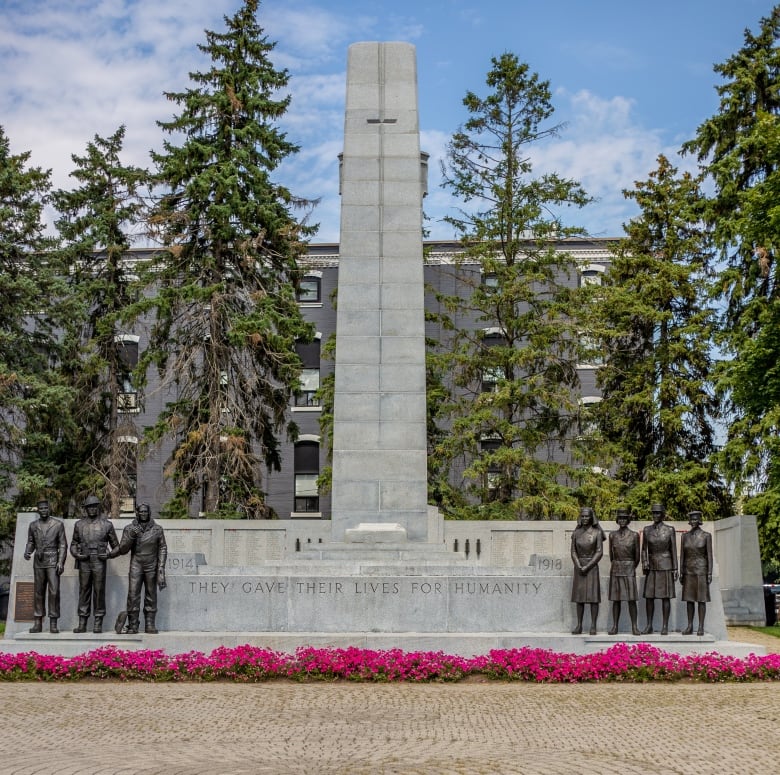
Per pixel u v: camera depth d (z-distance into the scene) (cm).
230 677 1812
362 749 1277
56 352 3719
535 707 1548
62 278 3725
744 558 2973
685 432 3956
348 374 2506
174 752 1260
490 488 3931
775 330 3262
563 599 2095
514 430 3703
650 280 3916
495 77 4038
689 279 3988
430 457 3788
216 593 2089
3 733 1371
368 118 2628
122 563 2112
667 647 1991
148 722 1436
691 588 2033
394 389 2502
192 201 3772
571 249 4934
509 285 3784
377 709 1527
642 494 3722
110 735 1355
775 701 1603
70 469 3888
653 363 3941
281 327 3709
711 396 3909
